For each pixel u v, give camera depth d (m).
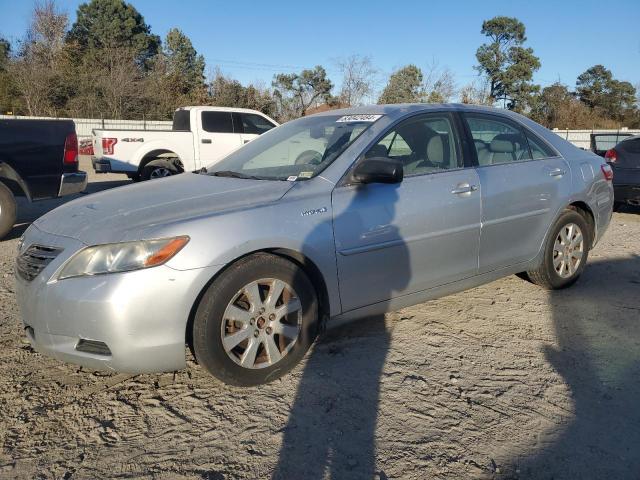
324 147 3.71
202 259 2.79
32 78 33.84
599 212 4.90
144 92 37.19
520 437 2.66
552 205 4.41
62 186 6.93
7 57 37.34
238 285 2.92
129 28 49.28
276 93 39.66
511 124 4.46
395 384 3.15
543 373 3.30
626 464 2.46
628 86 53.91
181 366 2.87
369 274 3.41
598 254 6.17
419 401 2.97
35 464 2.46
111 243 2.77
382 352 3.56
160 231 2.79
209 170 4.15
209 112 11.93
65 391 3.09
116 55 38.34
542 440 2.63
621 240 7.01
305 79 39.22
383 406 2.92
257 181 3.51
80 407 2.93
